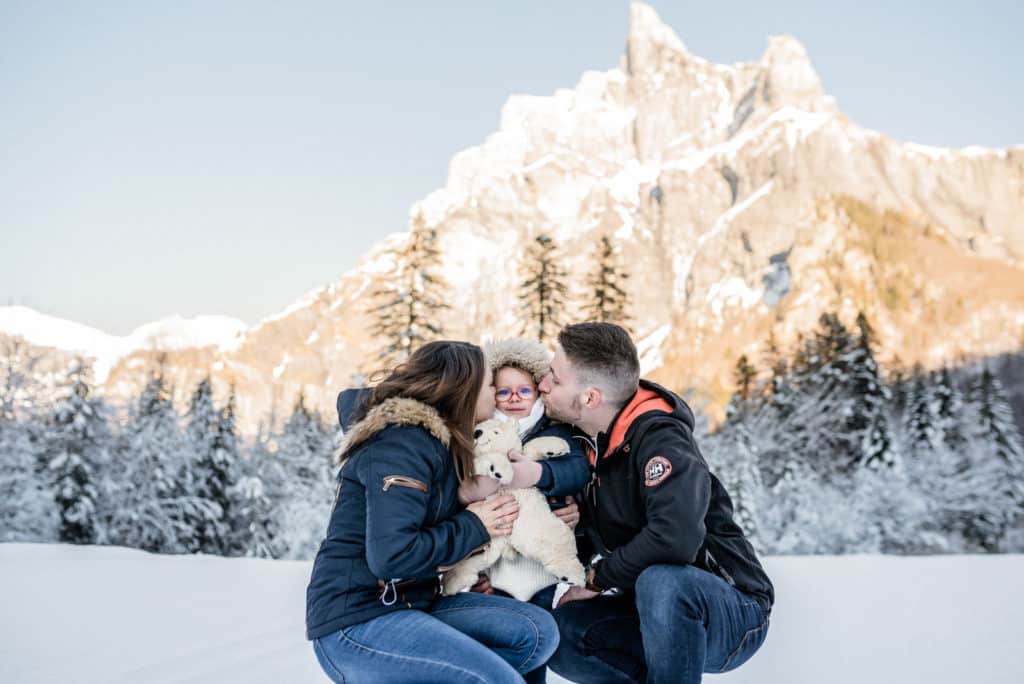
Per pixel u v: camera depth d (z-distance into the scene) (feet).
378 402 9.01
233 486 108.47
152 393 107.65
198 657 14.76
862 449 114.93
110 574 28.68
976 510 116.37
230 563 35.40
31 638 16.70
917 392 129.29
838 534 108.06
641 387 9.96
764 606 9.43
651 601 8.72
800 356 144.56
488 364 9.45
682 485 8.64
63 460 95.35
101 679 13.19
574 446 10.11
